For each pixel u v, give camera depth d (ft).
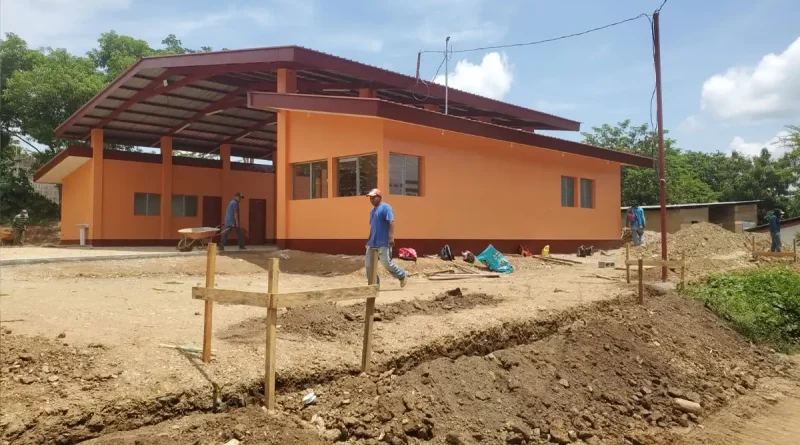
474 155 55.47
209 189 76.48
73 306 24.34
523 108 74.69
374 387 17.51
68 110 90.27
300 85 58.80
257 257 48.49
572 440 19.16
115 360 15.80
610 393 23.25
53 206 97.09
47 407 12.78
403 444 15.72
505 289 35.22
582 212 70.38
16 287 30.73
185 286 33.81
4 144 96.27
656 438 20.84
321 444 14.37
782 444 21.12
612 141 126.82
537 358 23.50
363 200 47.16
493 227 57.47
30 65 96.53
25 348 16.10
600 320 29.04
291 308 23.77
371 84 58.08
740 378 29.40
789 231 100.37
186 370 15.57
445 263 47.26
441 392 18.67
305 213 51.72
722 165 146.30
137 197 70.28
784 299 42.04
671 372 26.84
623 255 65.41
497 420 18.62
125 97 60.18
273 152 84.43
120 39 103.35
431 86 60.23
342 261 45.11
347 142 48.52
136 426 13.47
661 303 36.09
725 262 59.41
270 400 15.35
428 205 50.55
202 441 13.42
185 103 63.93
